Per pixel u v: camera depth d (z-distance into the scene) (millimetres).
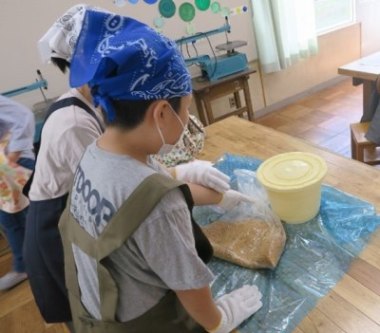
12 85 2529
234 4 3242
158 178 521
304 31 3566
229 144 1458
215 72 2945
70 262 690
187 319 674
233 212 1001
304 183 882
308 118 3525
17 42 2459
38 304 1145
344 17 4121
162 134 550
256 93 3689
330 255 843
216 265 891
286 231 942
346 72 2096
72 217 628
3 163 1639
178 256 525
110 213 521
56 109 923
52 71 2639
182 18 3027
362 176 1086
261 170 980
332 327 682
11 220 1782
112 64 470
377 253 822
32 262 1081
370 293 730
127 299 598
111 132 553
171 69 504
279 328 703
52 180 962
